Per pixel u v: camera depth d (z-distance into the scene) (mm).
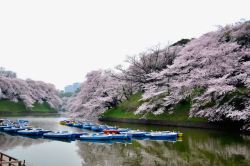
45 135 36031
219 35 45750
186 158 22438
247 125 34500
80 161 22141
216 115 37875
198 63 44656
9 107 110500
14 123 51875
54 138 35312
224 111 35938
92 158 23141
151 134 34406
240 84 38219
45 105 136500
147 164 20719
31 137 36719
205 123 41250
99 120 70812
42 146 29375
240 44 44312
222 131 37750
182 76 46000
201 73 40406
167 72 50031
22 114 105750
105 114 71562
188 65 46781
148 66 64312
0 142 32094
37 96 132875
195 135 34438
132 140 33438
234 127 37812
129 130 38875
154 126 47406
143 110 53469
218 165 19875
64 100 162375
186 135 34719
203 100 41094
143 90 66812
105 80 81438
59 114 116625
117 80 74062
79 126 51812
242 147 26156
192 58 46906
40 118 83312
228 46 40438
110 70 87625
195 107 41844
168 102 48125
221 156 22688
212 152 24375
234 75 38250
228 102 36344
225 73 38250
